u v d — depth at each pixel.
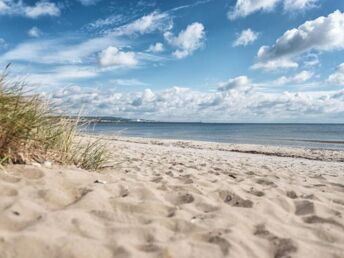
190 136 37.34
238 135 40.97
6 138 3.62
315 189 4.70
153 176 4.66
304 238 2.65
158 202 3.09
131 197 3.21
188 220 2.72
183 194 3.47
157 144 19.52
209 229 2.62
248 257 2.27
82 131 4.98
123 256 2.08
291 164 10.20
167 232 2.51
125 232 2.42
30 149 3.98
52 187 3.12
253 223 2.88
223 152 14.95
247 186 4.43
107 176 3.94
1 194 2.79
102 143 5.48
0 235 2.11
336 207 3.64
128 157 7.26
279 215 3.18
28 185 3.06
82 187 3.24
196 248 2.28
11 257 1.95
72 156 4.40
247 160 10.64
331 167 9.86
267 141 27.94
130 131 56.06
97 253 2.09
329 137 35.66
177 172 5.38
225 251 2.29
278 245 2.47
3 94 3.67
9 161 3.57
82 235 2.30
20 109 3.81
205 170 6.18
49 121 4.35
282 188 4.39
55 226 2.34
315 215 3.20
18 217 2.40
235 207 3.29
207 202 3.29
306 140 29.62
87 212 2.68
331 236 2.72
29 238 2.10
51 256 2.01
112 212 2.72
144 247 2.25
